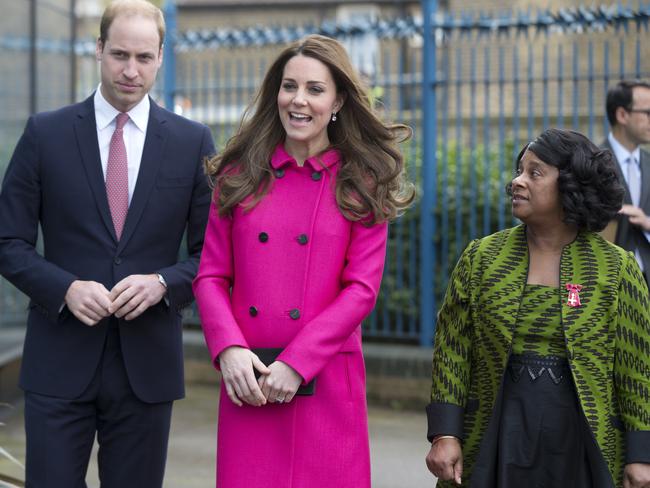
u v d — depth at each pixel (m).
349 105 5.72
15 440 11.22
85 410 6.50
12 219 6.55
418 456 11.12
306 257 5.48
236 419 5.54
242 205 5.61
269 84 5.73
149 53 6.43
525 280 5.39
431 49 14.11
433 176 14.23
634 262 5.42
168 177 6.66
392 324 15.12
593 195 5.29
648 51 20.42
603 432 5.21
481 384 5.46
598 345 5.25
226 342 5.34
